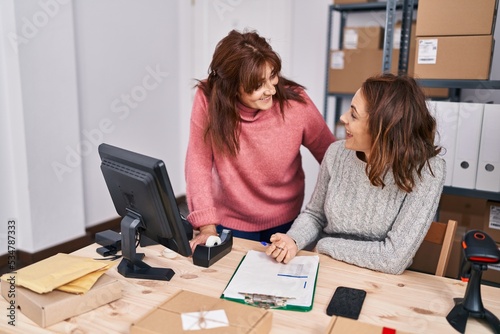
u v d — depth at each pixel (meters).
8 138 2.66
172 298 1.00
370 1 3.13
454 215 2.32
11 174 2.71
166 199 1.11
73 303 1.00
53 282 1.01
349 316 1.01
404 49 2.40
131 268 1.23
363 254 1.29
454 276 1.76
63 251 2.93
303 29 3.73
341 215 1.44
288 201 1.77
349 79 3.11
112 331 0.95
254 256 1.34
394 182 1.33
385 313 1.04
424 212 1.28
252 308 0.96
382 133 1.24
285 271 1.24
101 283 1.07
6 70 2.57
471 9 1.85
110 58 3.30
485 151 1.90
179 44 4.00
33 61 2.60
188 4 3.97
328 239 1.40
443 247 1.35
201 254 1.29
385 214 1.37
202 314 0.93
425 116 1.27
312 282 1.17
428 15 1.93
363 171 1.40
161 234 1.17
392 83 1.26
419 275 1.25
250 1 3.82
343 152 1.47
